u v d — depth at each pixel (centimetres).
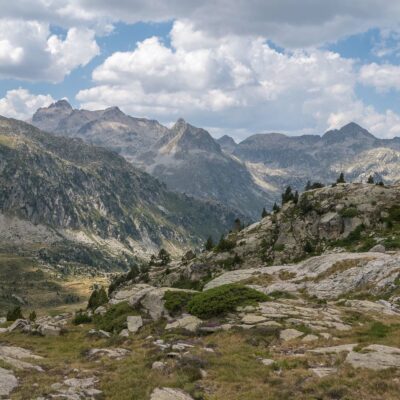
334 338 3059
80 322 5541
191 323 3888
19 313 8212
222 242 11888
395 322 3494
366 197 10800
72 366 2928
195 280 11275
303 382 2175
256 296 4253
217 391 2206
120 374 2608
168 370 2547
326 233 10425
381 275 5219
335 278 5659
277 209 13600
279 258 10319
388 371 2152
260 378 2336
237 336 3319
